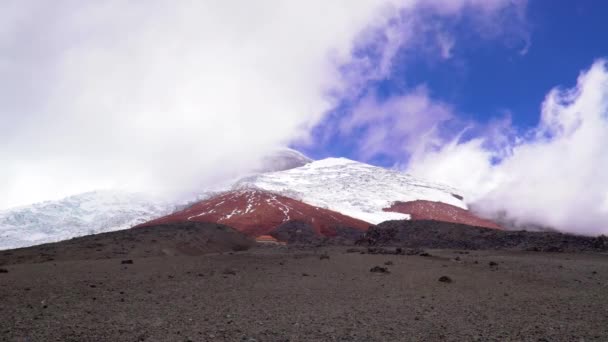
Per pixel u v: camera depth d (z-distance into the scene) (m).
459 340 9.85
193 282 19.03
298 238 90.00
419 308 13.73
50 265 24.33
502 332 10.61
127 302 13.88
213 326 10.81
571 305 14.50
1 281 17.50
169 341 9.36
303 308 13.48
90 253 33.22
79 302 13.66
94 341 9.25
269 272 23.72
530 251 42.59
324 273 23.62
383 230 61.44
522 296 16.44
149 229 46.69
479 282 20.52
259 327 10.80
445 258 33.62
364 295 16.31
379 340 9.79
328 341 9.63
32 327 10.28
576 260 32.62
